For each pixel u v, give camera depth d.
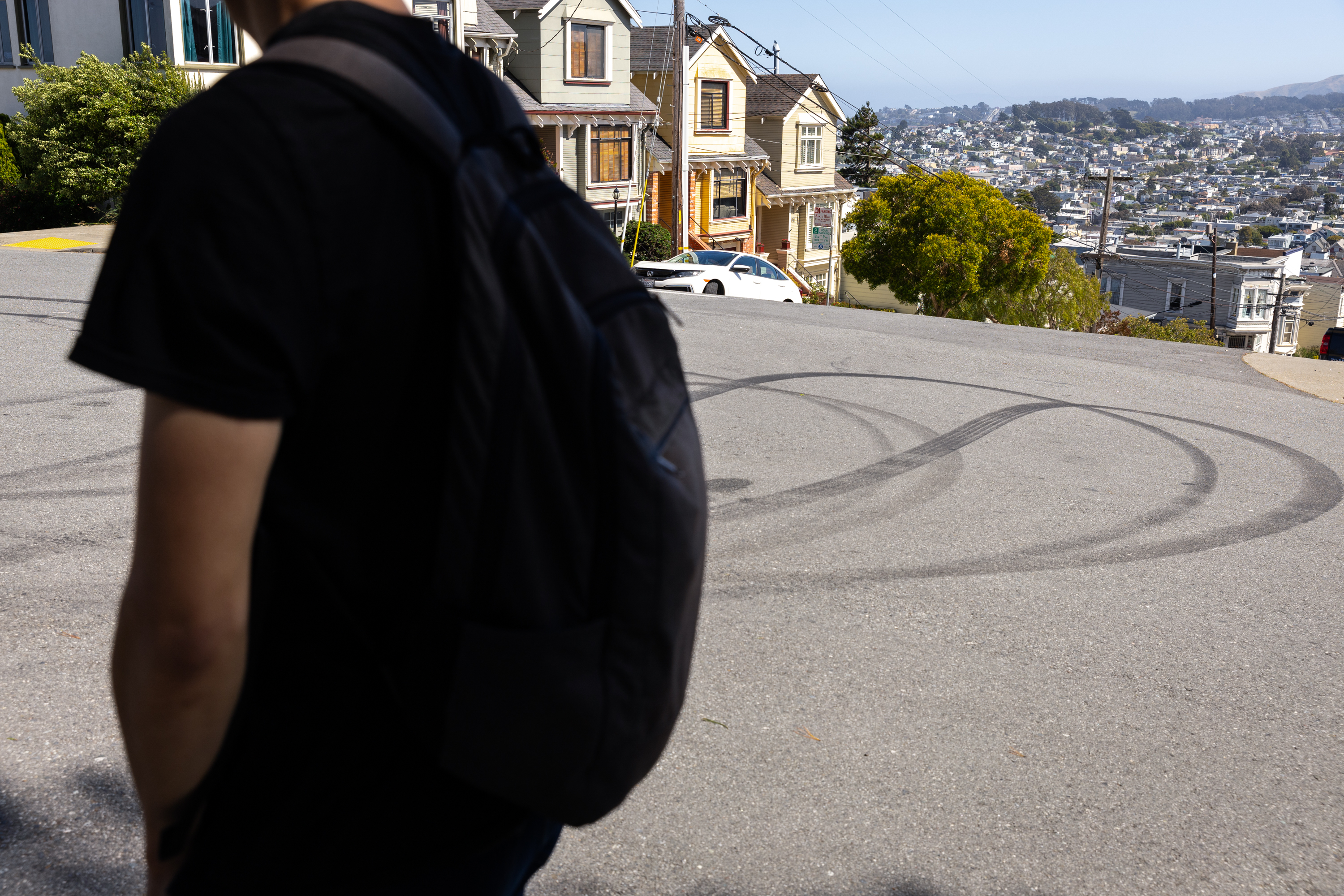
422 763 0.94
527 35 27.67
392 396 0.86
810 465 6.64
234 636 0.82
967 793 3.08
